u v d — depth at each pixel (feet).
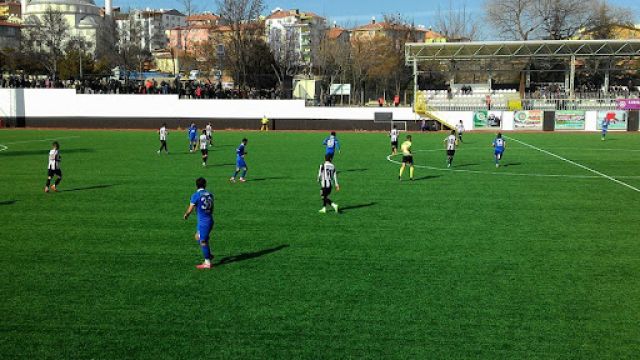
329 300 31.99
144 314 30.17
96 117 201.05
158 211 55.67
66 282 35.12
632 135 162.71
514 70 205.05
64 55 278.05
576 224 50.34
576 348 26.27
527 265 38.34
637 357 25.41
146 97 199.72
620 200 61.67
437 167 90.38
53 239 45.14
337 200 61.72
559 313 30.19
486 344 26.66
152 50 409.08
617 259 39.75
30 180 75.36
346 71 280.92
